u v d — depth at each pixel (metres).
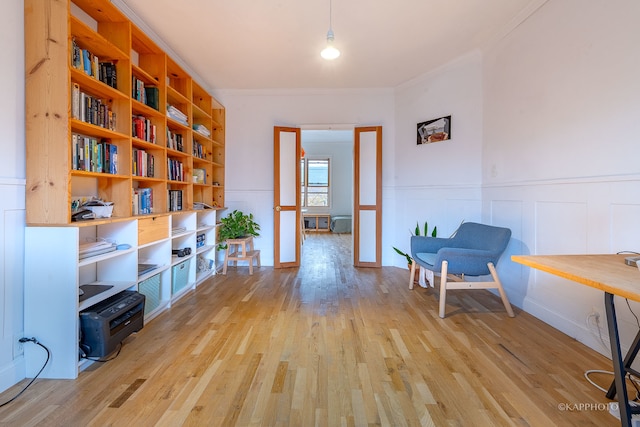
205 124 3.92
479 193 3.27
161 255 2.65
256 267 4.22
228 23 2.61
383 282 3.49
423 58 3.34
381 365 1.73
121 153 2.19
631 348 1.44
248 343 1.99
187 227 3.18
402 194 4.14
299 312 2.55
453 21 2.62
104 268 2.17
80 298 1.80
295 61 3.37
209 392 1.48
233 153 4.30
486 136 3.13
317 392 1.49
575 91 2.06
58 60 1.61
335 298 2.92
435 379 1.60
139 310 2.00
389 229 4.32
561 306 2.18
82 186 2.09
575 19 2.06
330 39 2.34
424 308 2.65
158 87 2.68
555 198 2.23
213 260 3.81
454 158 3.49
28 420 1.28
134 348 1.92
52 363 1.60
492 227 2.70
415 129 3.93
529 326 2.26
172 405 1.38
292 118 4.30
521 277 2.60
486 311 2.58
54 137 1.61
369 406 1.39
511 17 2.57
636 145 1.68
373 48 3.09
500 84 2.89
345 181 8.90
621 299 1.74
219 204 4.26
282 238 4.23
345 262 4.59
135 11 2.44
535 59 2.43
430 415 1.33
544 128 2.35
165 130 2.67
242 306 2.69
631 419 1.16
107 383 1.55
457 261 2.45
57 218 1.61
